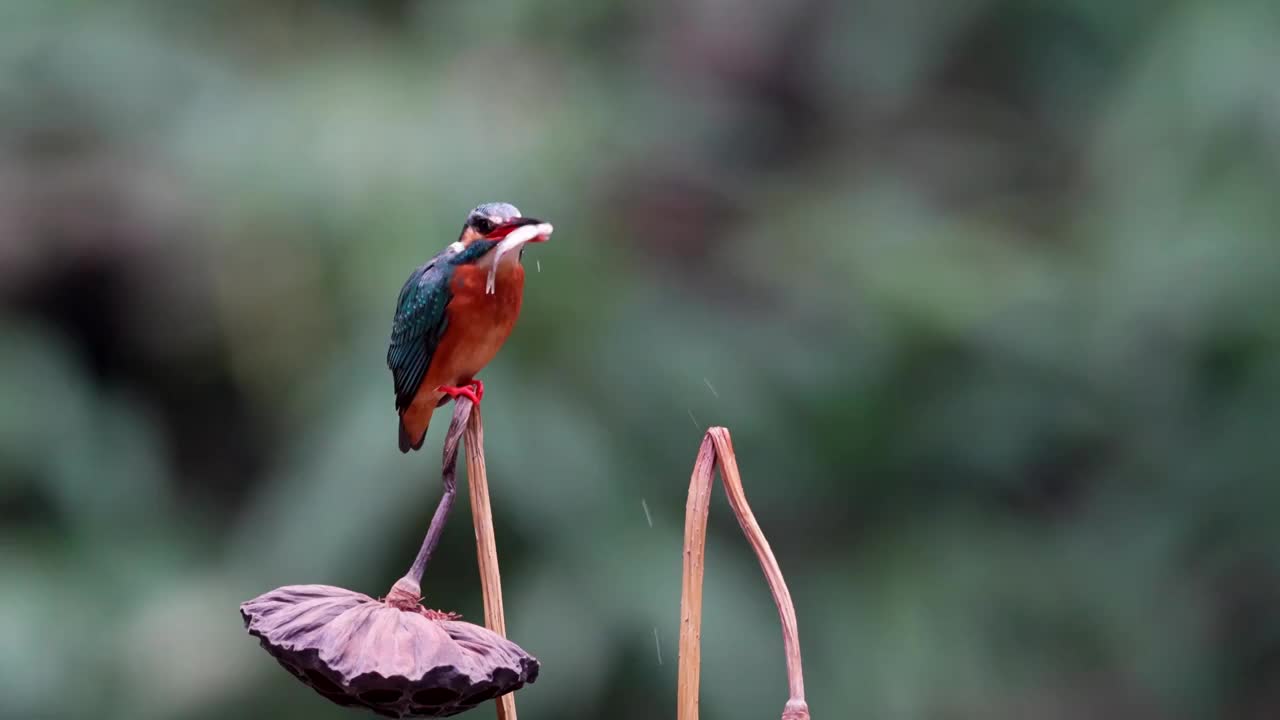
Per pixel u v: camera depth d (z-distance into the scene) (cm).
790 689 272
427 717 267
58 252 1093
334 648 258
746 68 1276
